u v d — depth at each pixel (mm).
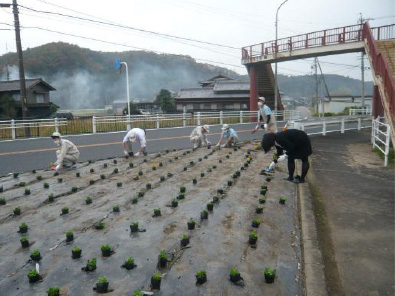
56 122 18281
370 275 3557
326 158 10227
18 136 17500
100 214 4996
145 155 10391
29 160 9961
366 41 16375
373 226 4875
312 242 4059
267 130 9289
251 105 27984
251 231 4293
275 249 3848
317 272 3385
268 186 6445
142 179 7230
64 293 2934
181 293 2928
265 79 30203
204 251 3727
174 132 18500
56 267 3412
